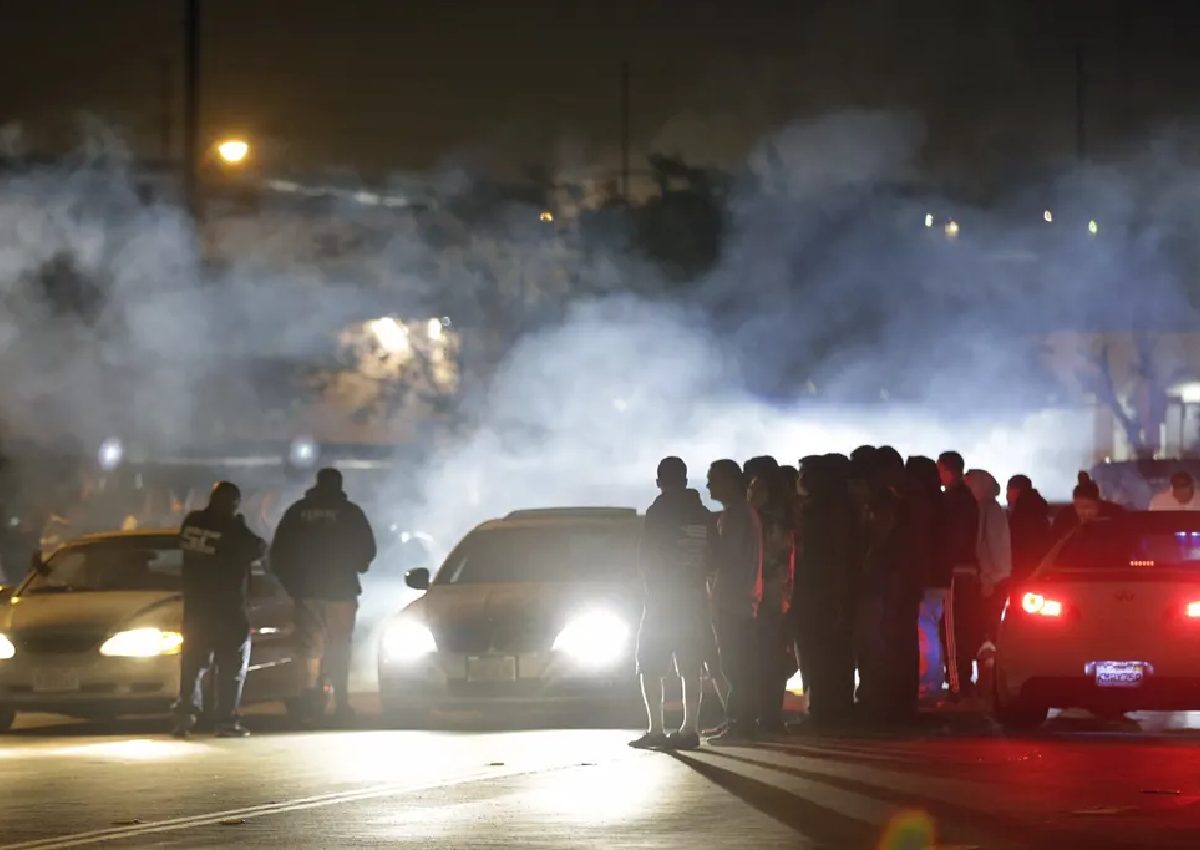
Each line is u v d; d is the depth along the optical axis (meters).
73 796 32.91
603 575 50.09
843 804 30.44
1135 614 42.94
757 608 43.53
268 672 49.91
